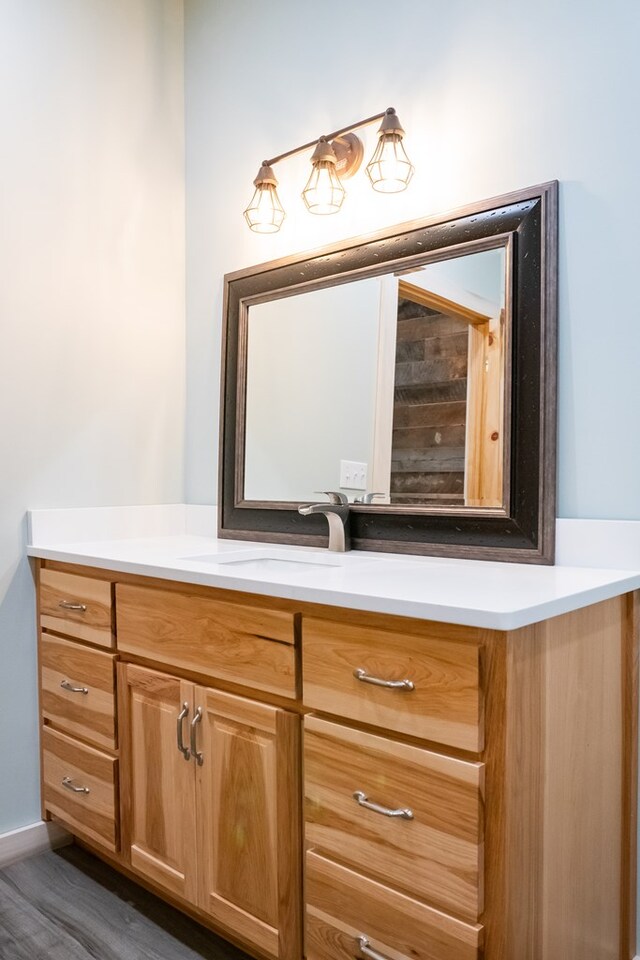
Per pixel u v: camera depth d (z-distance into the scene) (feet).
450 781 3.28
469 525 5.19
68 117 6.47
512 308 4.94
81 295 6.57
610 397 4.56
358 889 3.67
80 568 5.76
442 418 5.39
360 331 5.96
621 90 4.51
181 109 7.50
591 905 3.97
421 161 5.54
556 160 4.80
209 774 4.61
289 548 6.11
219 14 7.14
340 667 3.77
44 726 6.18
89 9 6.64
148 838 5.13
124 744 5.31
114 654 5.43
